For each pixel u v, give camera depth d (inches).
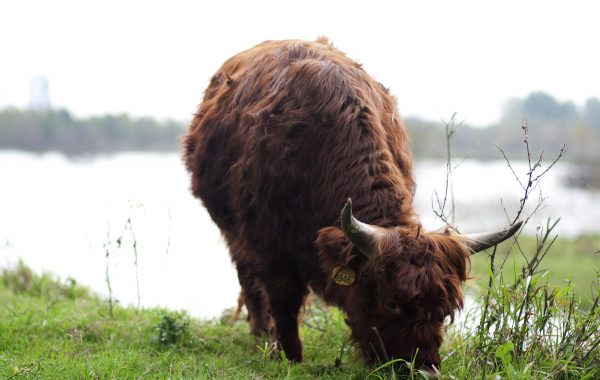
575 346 362.6
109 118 5002.5
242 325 506.6
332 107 382.3
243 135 414.9
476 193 1802.4
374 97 401.7
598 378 355.6
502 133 2220.7
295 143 387.9
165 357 394.6
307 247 390.9
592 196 1535.4
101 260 860.6
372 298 339.9
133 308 534.6
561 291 376.2
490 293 387.9
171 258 866.1
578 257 1015.6
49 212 1435.8
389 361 325.4
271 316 478.0
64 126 5073.8
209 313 548.7
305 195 387.5
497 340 368.5
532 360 358.0
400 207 355.3
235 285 719.7
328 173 376.5
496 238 346.0
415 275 317.1
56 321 464.1
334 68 398.3
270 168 393.1
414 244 325.1
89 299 590.9
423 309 317.4
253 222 409.1
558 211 1493.6
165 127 4899.1
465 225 1331.2
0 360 381.1
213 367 380.5
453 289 320.8
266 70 426.6
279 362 404.2
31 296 601.6
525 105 2901.1
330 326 474.6
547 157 2017.7
